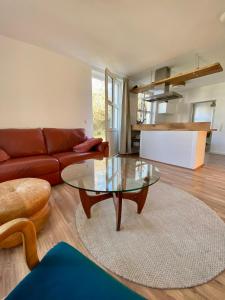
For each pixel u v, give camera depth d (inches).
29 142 98.2
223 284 36.4
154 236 51.3
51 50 115.5
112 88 165.3
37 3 73.4
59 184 92.0
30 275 21.5
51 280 20.8
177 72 159.3
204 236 51.3
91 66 144.8
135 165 77.2
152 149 159.6
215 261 42.0
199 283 36.5
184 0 71.7
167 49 115.6
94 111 177.0
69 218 60.4
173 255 44.0
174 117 242.1
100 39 102.7
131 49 115.7
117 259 42.9
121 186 53.6
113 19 84.1
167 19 83.9
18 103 104.0
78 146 110.8
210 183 96.7
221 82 201.2
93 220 59.4
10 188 54.4
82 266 22.9
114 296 18.8
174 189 87.5
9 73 99.1
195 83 205.9
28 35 97.2
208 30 93.0
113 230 54.1
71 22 86.4
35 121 112.6
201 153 133.9
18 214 44.7
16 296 18.7
